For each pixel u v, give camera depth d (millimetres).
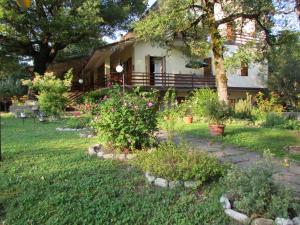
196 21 15625
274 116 12039
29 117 15234
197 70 23016
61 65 29156
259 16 14625
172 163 4875
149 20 14641
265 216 3361
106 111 6449
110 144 6609
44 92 14664
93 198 4023
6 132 9984
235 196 3777
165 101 11555
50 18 19328
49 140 8289
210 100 11164
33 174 4988
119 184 4539
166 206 3803
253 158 6277
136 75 20188
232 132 9703
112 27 22234
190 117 12336
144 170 5020
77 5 19203
